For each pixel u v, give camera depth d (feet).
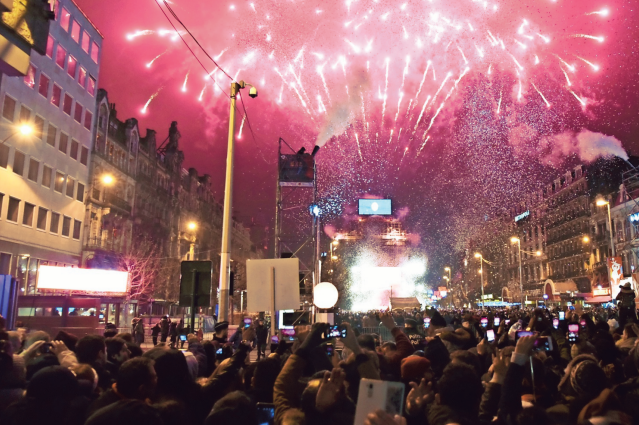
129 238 185.06
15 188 114.93
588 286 208.44
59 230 135.13
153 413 9.18
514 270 317.22
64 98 136.26
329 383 10.75
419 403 10.71
